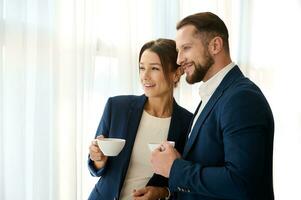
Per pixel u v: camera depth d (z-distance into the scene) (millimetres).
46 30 1763
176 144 1468
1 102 1634
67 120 1848
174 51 1500
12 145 1698
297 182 2826
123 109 1481
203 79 1289
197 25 1219
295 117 2809
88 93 1938
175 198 1289
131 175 1434
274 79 2725
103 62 2020
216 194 1055
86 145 1938
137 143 1456
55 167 1793
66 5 1858
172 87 1545
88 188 1960
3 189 1651
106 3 2020
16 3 1695
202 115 1212
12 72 1693
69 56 1854
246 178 1010
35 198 1748
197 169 1079
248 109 1064
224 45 1249
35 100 1746
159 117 1526
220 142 1147
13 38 1694
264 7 2678
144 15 2174
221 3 2467
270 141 1132
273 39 2711
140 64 1517
